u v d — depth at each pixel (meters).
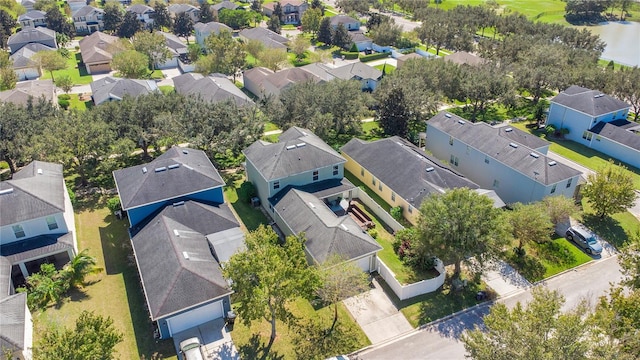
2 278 32.78
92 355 23.06
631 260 31.44
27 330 29.38
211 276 32.28
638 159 55.34
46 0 138.75
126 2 151.62
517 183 46.47
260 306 27.66
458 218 33.50
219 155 56.94
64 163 45.47
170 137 51.62
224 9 126.88
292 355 30.20
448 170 47.22
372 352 30.72
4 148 46.62
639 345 23.69
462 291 35.97
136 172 41.66
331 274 31.39
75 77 88.81
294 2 138.62
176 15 118.69
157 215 38.28
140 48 91.69
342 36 107.75
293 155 44.75
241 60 84.38
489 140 50.25
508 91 67.88
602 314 25.30
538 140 52.28
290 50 104.69
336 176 46.97
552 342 21.84
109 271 37.25
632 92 66.31
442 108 74.56
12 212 35.38
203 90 68.12
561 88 72.75
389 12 153.75
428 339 31.70
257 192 46.78
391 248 40.59
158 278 31.88
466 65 75.31
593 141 60.38
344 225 38.06
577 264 39.28
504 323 23.59
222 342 30.98
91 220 43.75
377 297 35.31
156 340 31.05
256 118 54.53
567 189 45.66
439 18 116.38
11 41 99.12
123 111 53.19
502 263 39.06
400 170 46.69
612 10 155.88
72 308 33.31
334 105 58.47
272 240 31.58
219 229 38.38
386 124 61.34
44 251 35.66
